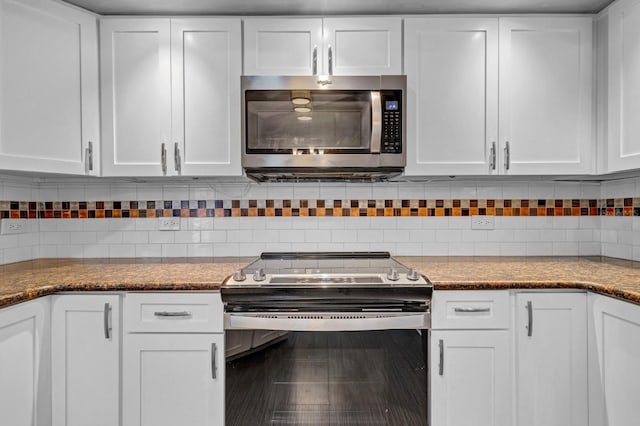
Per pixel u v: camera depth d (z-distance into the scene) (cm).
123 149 196
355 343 159
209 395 162
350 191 229
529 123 196
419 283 160
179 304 162
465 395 161
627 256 211
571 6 193
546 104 196
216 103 194
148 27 194
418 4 192
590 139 196
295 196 228
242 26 195
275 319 159
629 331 142
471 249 227
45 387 160
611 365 151
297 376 159
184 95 194
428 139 195
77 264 210
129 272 184
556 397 162
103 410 163
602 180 227
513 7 194
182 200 229
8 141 169
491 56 195
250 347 161
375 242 228
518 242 227
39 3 177
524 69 195
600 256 227
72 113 188
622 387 146
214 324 162
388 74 194
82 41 190
